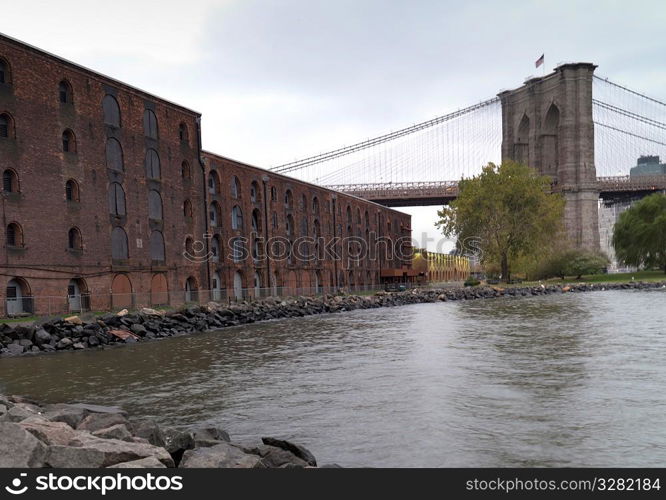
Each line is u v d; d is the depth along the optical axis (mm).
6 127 33344
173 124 47375
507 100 136000
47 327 26047
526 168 84625
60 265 35625
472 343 23188
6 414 8633
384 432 10633
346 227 82312
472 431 10492
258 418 11961
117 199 40875
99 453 7141
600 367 16562
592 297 60562
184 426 11406
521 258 97250
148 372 18172
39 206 34500
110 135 40594
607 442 9695
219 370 18297
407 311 48562
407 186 127688
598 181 133125
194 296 46906
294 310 45875
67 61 37156
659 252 88688
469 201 81250
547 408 11977
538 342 22766
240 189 56875
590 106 122938
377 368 17719
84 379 17031
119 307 39250
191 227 48906
